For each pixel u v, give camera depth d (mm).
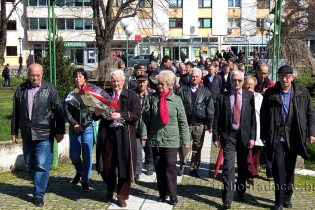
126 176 6707
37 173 6914
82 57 54562
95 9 23000
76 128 7535
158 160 7055
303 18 37312
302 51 26719
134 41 52219
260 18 59656
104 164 6910
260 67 8711
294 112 6629
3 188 7867
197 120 8586
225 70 12805
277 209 6664
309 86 23625
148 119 7035
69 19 53688
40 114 6836
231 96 6961
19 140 9281
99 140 6910
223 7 60906
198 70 8641
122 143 6762
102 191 7680
